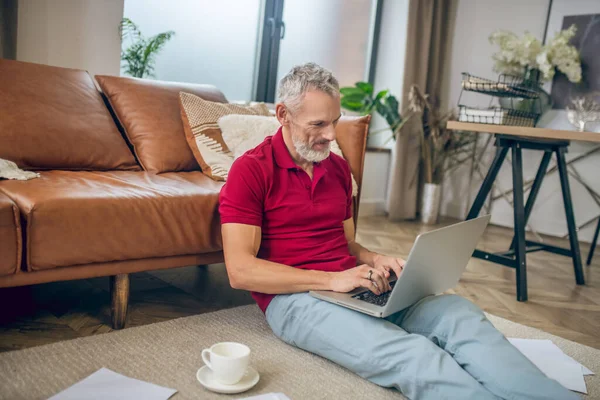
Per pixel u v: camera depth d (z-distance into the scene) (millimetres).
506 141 2811
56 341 1635
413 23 4363
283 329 1592
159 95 2369
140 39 3312
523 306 2518
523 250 2648
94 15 2818
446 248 1478
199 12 3707
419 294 1527
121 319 1762
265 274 1513
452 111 4469
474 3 4703
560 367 1750
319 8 4461
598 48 4082
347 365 1468
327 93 1496
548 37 4328
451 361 1312
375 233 3947
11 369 1383
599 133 2502
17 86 2035
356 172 2412
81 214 1579
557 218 4383
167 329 1743
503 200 4652
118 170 2186
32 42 2650
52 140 2008
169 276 2428
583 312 2508
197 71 3801
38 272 1555
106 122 2213
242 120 2273
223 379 1339
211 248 1904
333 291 1526
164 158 2219
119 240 1667
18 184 1652
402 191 4543
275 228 1637
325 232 1682
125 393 1303
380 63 4910
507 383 1248
